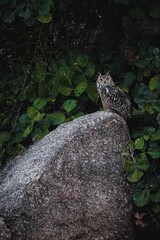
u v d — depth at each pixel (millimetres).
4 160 7480
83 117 6867
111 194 6617
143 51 7543
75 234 6492
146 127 7004
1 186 6621
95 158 6660
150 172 6922
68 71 7422
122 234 6652
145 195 6656
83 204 6523
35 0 7348
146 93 7055
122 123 6832
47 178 6469
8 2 7363
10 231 6371
